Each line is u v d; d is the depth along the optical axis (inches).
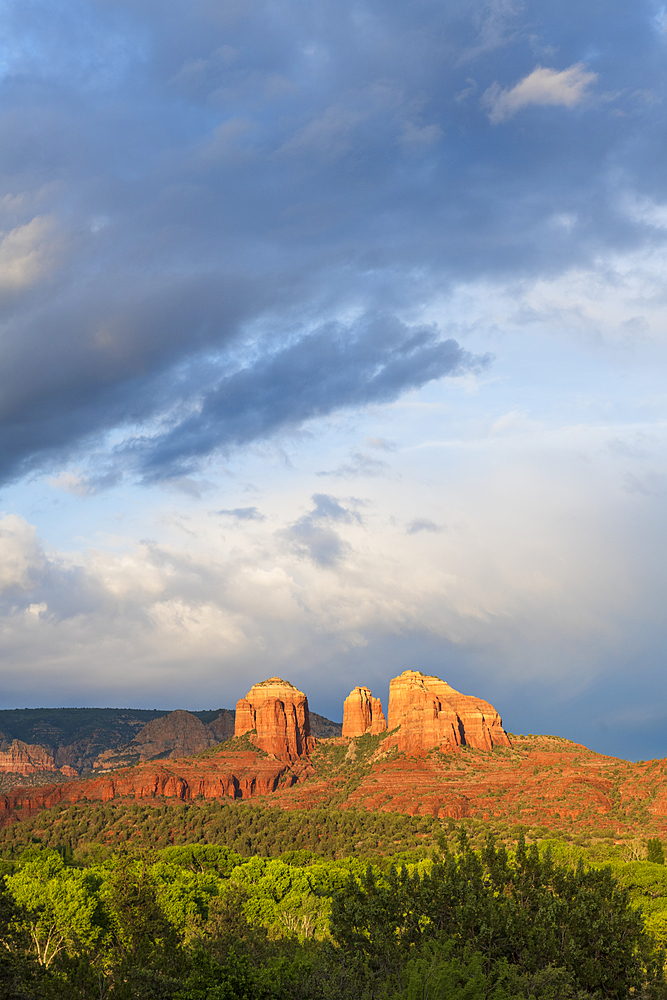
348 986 1600.6
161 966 2071.9
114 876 2874.0
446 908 1664.6
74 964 2022.6
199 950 1911.9
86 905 2711.6
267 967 1937.7
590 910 1608.0
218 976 1790.1
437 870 1738.4
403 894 1717.5
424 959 1513.3
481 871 1729.8
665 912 2699.3
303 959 1813.5
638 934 1609.3
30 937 2554.1
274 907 3206.2
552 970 1470.2
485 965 1545.3
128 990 1796.3
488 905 1612.9
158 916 2674.7
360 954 1667.1
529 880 1726.1
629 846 4805.6
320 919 3134.8
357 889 1755.7
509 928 1561.3
